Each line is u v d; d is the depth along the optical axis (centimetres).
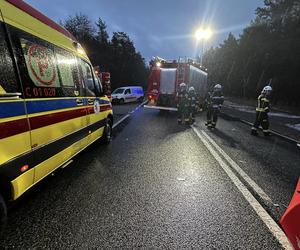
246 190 466
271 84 3422
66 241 306
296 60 2883
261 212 386
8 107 301
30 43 367
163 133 1015
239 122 1455
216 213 379
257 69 3991
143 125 1212
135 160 635
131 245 301
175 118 1508
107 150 729
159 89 1622
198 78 1803
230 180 514
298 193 224
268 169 596
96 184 477
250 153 738
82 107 557
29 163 345
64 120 457
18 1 362
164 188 465
